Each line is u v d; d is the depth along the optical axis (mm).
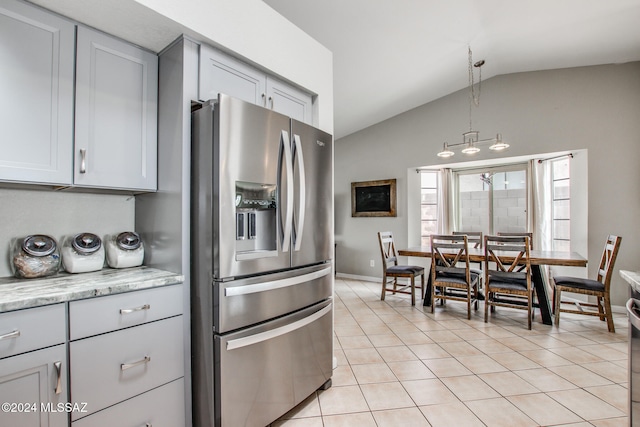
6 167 1211
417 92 4656
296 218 1790
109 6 1323
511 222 4863
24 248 1406
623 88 3785
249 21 1831
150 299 1368
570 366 2414
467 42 3465
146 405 1340
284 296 1715
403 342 2908
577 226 4066
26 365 1028
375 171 5672
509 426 1721
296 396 1801
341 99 4387
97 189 1591
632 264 3686
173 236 1572
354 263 5941
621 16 2973
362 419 1782
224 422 1428
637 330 1153
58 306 1105
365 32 3016
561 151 4102
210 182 1471
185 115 1552
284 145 1718
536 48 3639
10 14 1230
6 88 1220
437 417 1801
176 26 1485
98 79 1476
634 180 3697
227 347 1430
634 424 1158
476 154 4684
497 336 3045
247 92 1871
